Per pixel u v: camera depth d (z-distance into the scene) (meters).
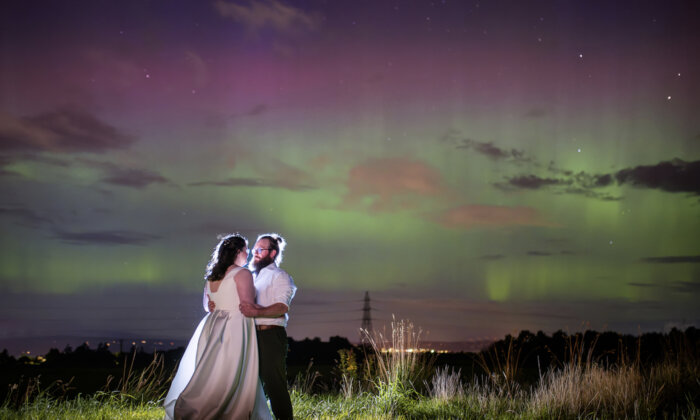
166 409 5.55
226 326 5.36
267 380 5.42
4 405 6.59
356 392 8.88
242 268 5.51
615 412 7.41
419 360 9.48
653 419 7.43
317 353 23.81
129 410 6.93
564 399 7.91
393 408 7.71
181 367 5.56
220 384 5.21
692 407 7.63
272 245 5.95
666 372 9.38
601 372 8.93
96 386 14.29
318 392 9.37
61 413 6.56
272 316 5.41
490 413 7.54
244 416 5.26
